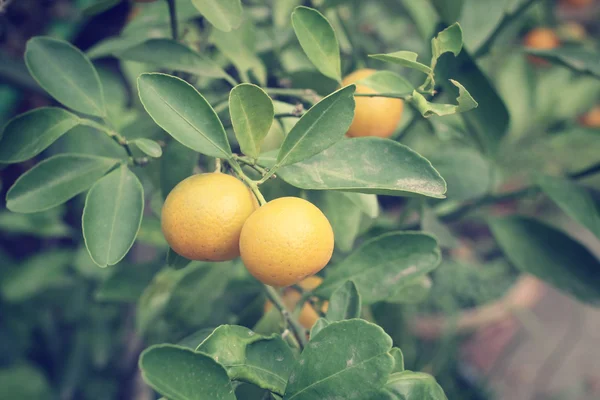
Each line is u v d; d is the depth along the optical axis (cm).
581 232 114
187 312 44
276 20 50
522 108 79
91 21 60
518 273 84
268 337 32
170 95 32
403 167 32
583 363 96
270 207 31
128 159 36
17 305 64
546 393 91
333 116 32
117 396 63
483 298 78
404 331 52
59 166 35
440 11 46
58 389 62
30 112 34
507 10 47
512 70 79
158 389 28
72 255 61
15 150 35
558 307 106
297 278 31
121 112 56
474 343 98
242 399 36
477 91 41
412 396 31
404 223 52
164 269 47
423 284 44
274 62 49
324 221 31
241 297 52
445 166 48
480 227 93
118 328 64
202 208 31
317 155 33
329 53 36
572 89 84
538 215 96
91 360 63
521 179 88
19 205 34
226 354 31
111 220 33
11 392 59
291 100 45
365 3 69
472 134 47
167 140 41
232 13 35
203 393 29
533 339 98
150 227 50
